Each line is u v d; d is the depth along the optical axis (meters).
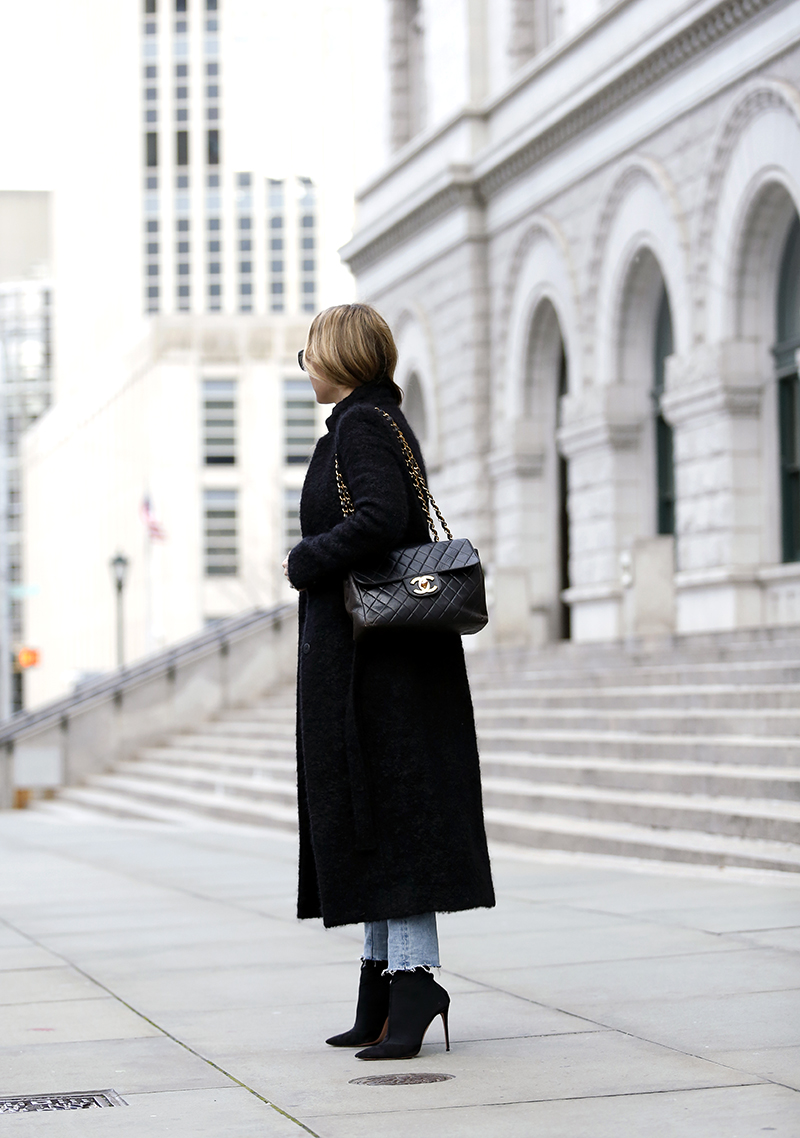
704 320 21.16
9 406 180.00
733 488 20.47
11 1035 5.75
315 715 5.09
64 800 24.78
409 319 31.38
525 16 27.06
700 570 21.27
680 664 16.45
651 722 14.12
